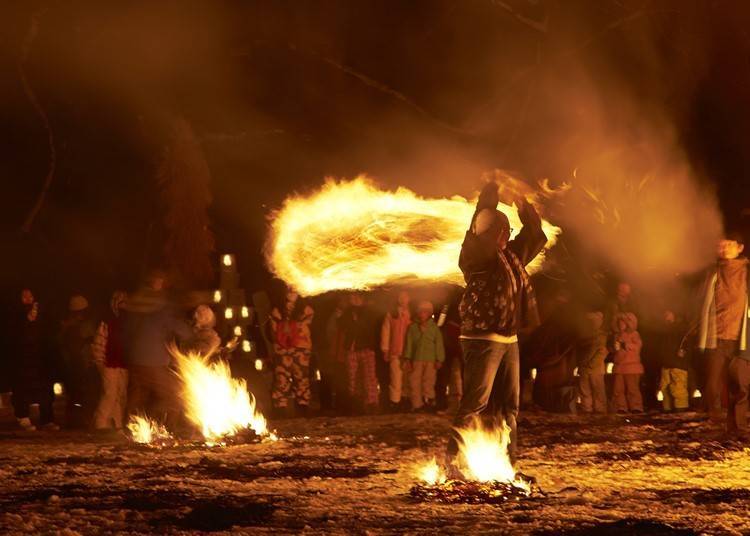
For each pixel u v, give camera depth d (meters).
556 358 15.80
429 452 10.20
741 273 11.25
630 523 6.08
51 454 10.40
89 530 6.01
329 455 10.05
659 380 16.97
